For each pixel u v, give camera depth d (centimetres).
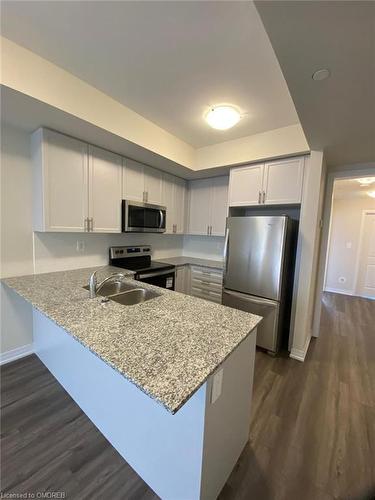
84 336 111
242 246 274
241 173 293
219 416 107
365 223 514
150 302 164
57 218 215
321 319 379
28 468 128
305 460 138
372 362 249
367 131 181
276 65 156
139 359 93
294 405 183
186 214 388
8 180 207
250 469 131
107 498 115
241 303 275
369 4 80
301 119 166
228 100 200
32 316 231
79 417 161
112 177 258
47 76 161
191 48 144
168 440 108
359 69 113
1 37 139
